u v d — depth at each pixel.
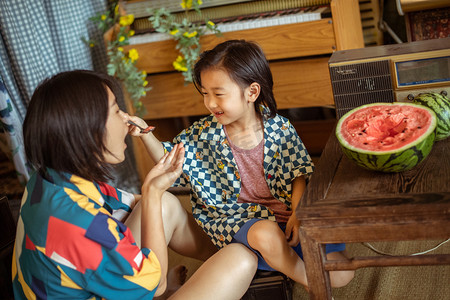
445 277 1.79
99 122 1.32
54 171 1.36
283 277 1.58
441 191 1.27
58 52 2.88
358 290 1.81
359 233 1.29
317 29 2.51
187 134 1.79
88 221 1.30
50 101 1.30
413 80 1.74
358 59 1.78
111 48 2.83
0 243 1.83
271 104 1.71
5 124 2.65
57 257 1.30
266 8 2.75
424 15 2.48
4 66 2.65
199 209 1.80
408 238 1.26
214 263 1.54
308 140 3.21
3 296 1.91
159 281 1.42
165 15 2.88
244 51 1.62
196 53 2.68
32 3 2.65
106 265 1.31
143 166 2.97
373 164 1.36
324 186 1.40
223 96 1.61
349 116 1.52
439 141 1.55
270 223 1.55
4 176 2.96
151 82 2.91
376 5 2.98
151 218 1.46
